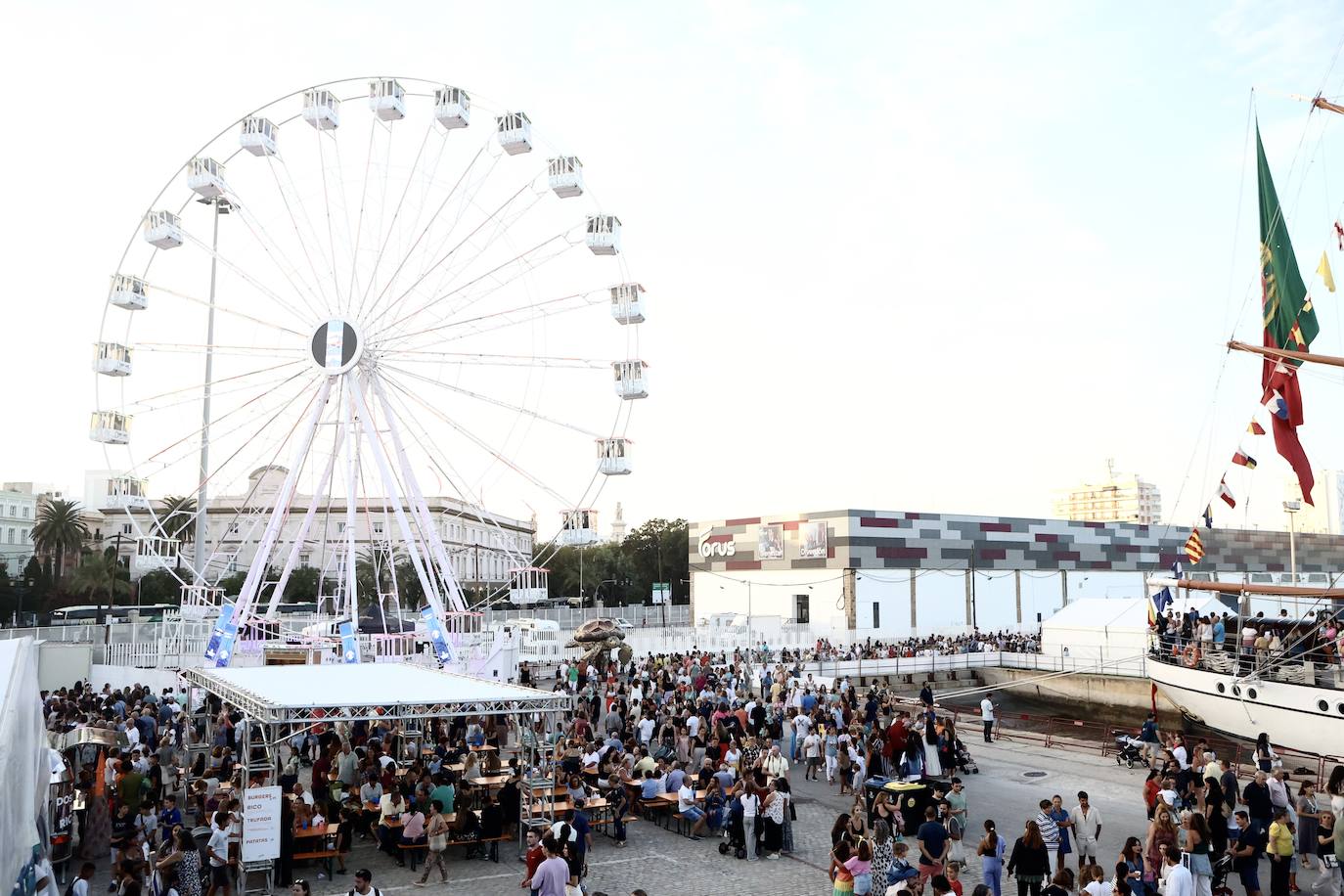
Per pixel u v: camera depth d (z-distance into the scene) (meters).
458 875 20.88
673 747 30.66
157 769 23.67
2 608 94.44
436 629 40.69
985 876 17.64
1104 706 56.34
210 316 54.88
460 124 43.59
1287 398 37.62
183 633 43.97
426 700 21.86
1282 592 35.44
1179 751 27.42
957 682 63.50
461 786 22.52
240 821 20.05
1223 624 38.78
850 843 17.84
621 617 78.50
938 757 30.36
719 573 86.00
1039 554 87.56
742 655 56.22
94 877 19.97
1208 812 19.78
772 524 82.31
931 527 81.19
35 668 13.93
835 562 77.62
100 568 92.69
